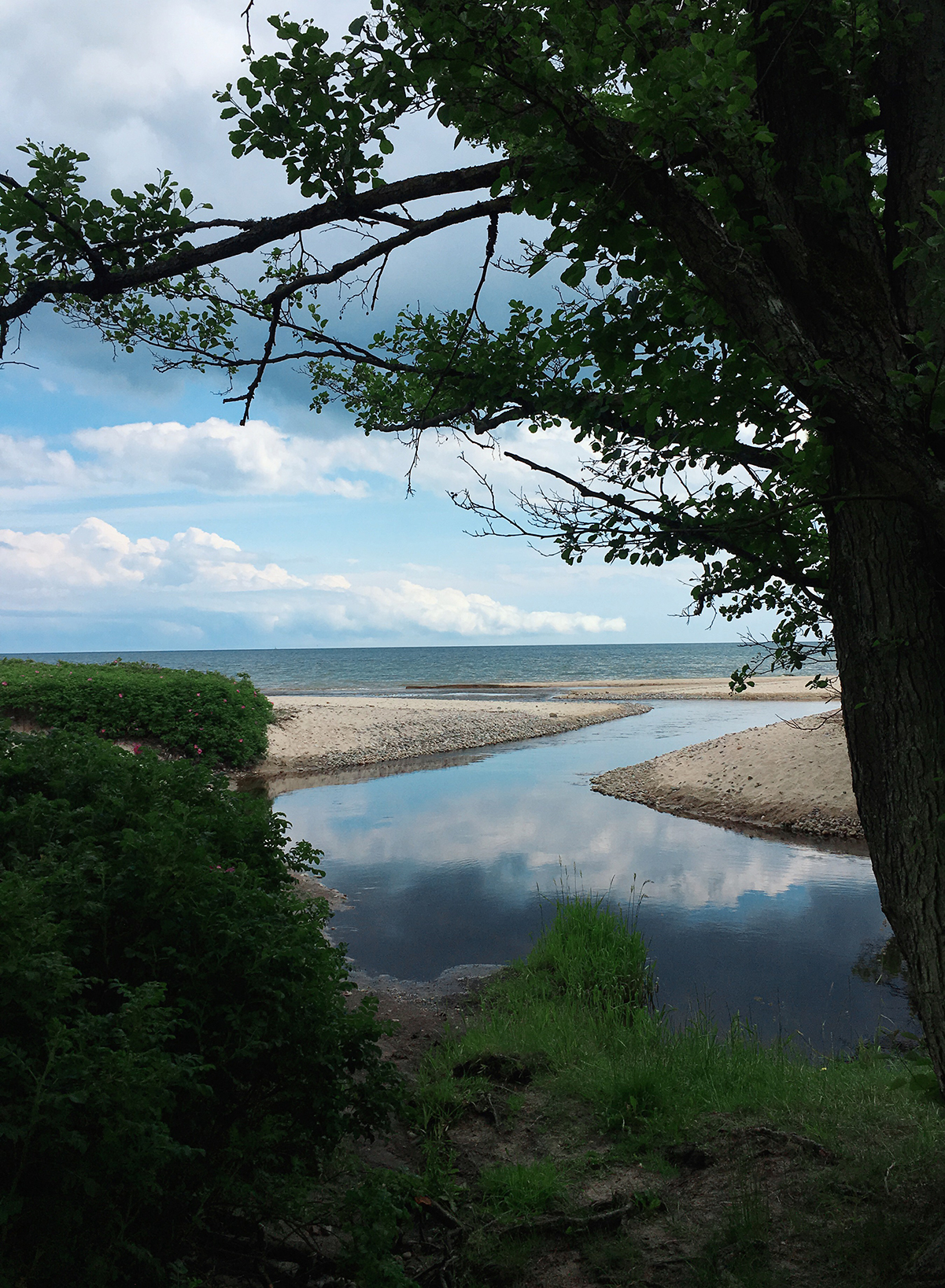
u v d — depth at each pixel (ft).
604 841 44.09
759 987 24.36
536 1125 15.65
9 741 13.52
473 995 23.56
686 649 652.07
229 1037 10.15
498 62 9.12
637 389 12.06
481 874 37.45
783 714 120.67
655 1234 12.19
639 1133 15.15
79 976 8.70
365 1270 9.77
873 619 10.39
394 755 76.33
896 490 9.29
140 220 11.15
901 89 10.33
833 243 10.06
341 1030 11.45
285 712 87.04
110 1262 7.83
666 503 13.00
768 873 37.68
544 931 29.35
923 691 10.05
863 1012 22.41
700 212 9.48
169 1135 9.00
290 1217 10.47
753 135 9.13
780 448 12.11
